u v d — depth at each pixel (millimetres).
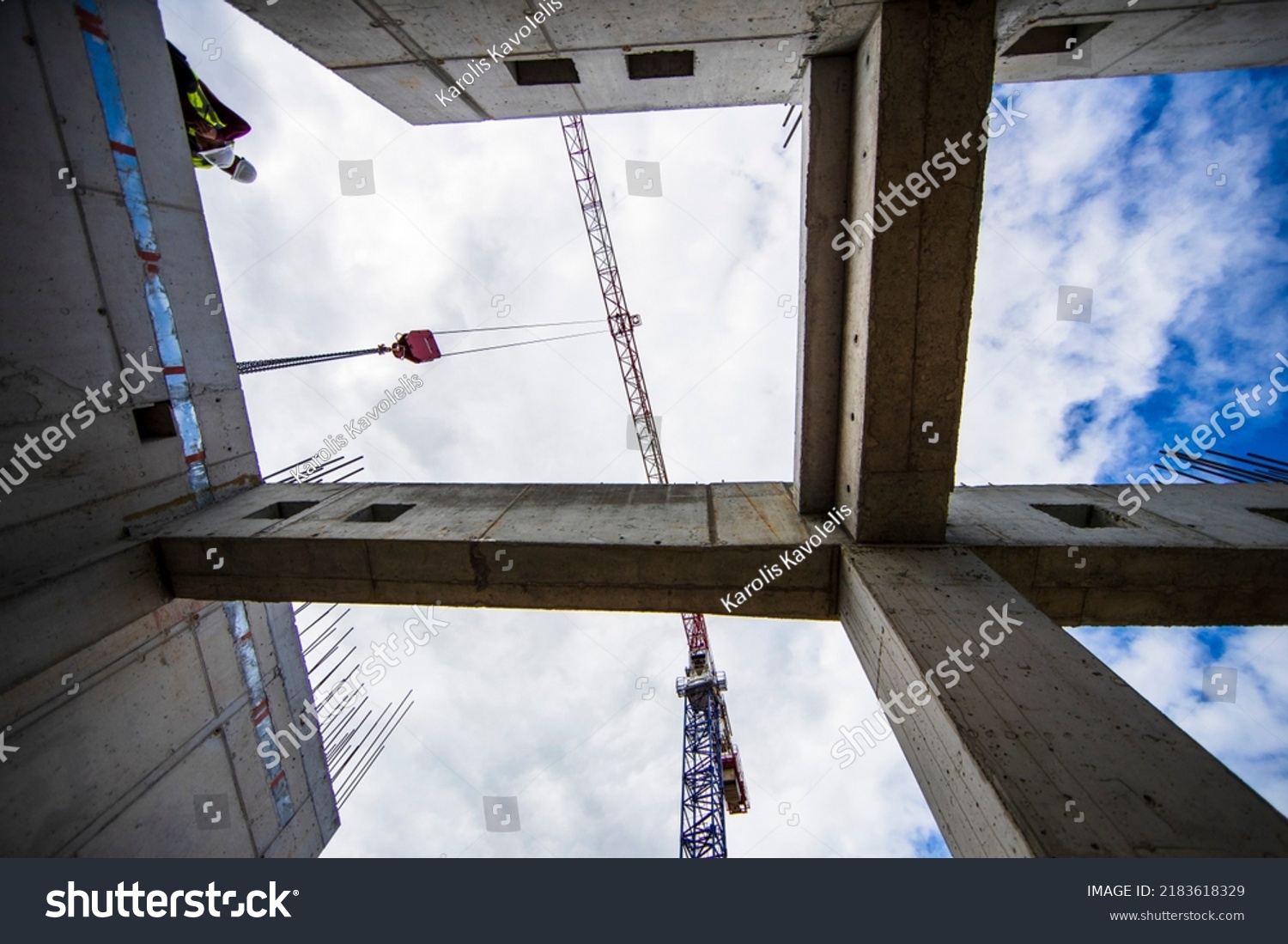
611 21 5117
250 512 7223
